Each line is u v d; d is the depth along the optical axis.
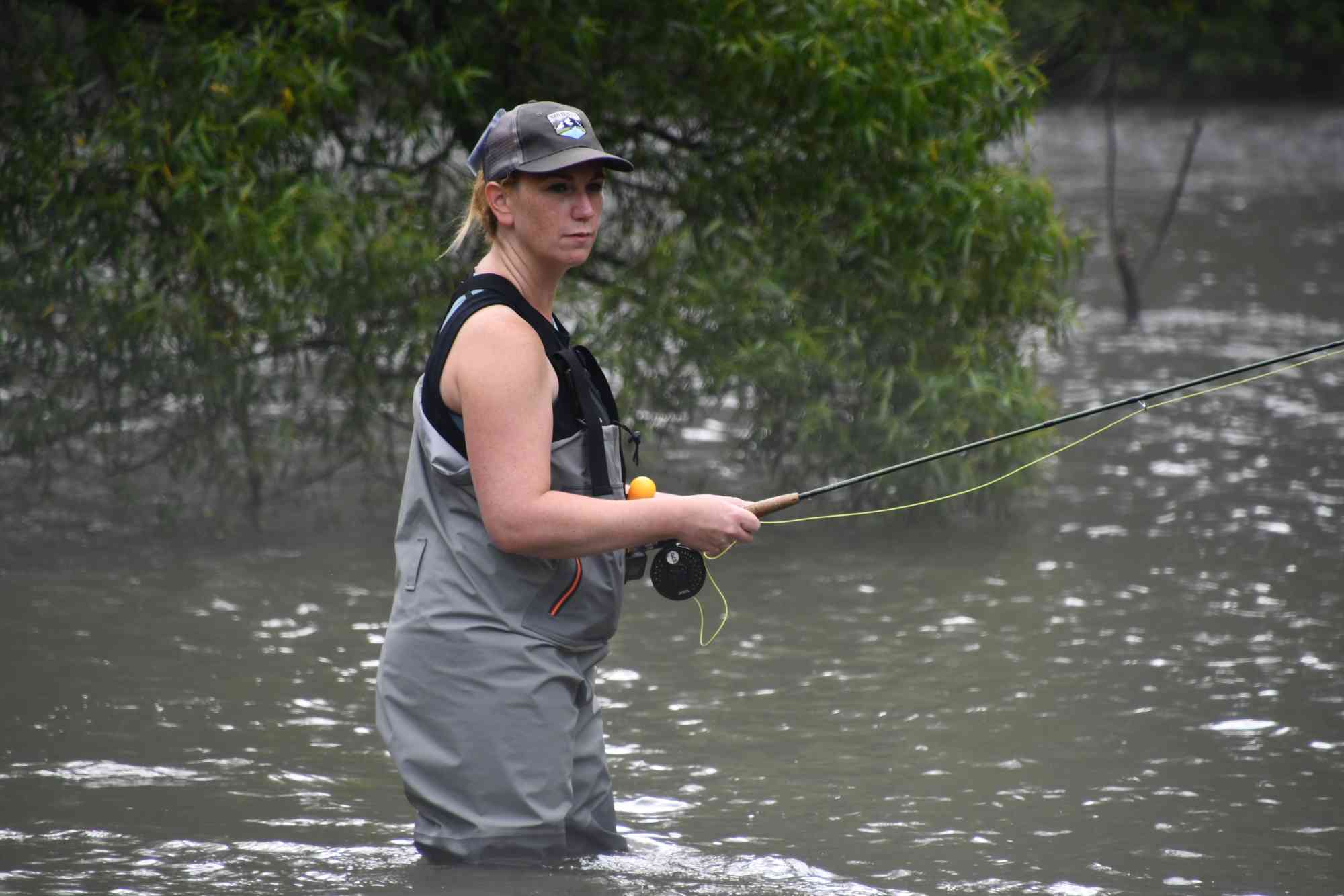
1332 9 133.50
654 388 29.92
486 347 11.81
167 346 28.45
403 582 12.49
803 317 29.59
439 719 12.27
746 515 11.95
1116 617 23.05
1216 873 13.73
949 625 22.67
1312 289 61.75
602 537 11.74
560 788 12.44
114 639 21.55
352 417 30.20
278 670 20.31
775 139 30.28
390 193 29.69
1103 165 115.44
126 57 28.41
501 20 29.44
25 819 14.67
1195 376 44.16
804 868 13.50
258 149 27.95
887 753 17.41
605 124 30.95
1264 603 23.67
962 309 30.23
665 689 19.83
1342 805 15.62
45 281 27.92
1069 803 15.73
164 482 31.55
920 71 28.91
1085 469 33.78
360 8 29.20
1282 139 126.94
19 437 28.89
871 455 29.77
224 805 15.28
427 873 12.34
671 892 12.36
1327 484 32.09
